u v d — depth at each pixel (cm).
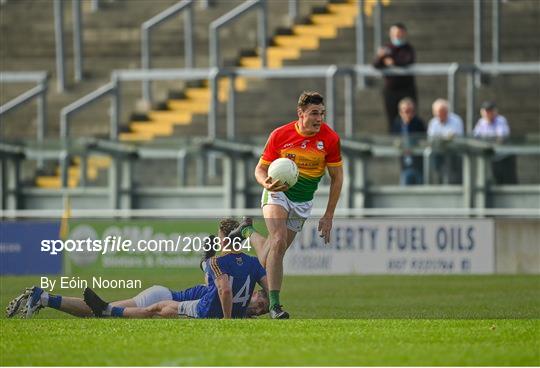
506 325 3578
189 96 7619
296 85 7356
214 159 6531
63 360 2969
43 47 8569
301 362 2919
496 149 6184
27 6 8738
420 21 7638
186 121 7494
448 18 7612
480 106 7144
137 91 7825
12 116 7856
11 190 6762
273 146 3819
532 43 7444
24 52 8562
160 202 6594
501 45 7475
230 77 6888
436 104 6456
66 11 8606
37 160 6781
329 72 6625
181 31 8231
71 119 7762
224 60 7744
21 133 7838
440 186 6272
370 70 6706
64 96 7912
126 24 8425
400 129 6644
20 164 6788
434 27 7612
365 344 3183
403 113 6612
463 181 6244
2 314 3906
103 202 6669
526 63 7138
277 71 6762
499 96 7156
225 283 3775
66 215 6400
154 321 3666
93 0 8544
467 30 7581
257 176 3828
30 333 3403
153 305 3803
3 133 7844
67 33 8481
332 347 3133
